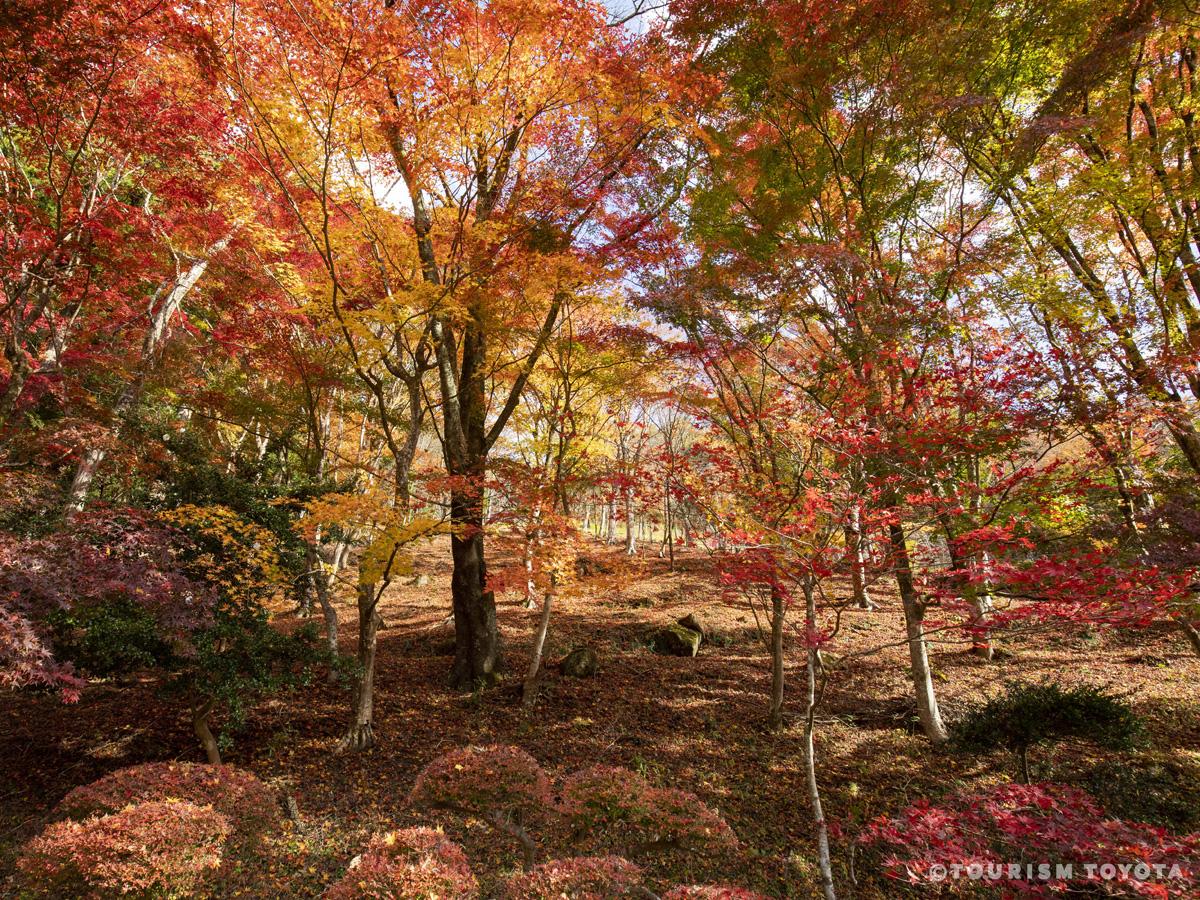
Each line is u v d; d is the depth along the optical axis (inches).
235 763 274.1
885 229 317.4
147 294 494.9
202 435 478.0
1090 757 275.1
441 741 310.5
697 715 352.2
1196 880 100.4
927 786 265.6
